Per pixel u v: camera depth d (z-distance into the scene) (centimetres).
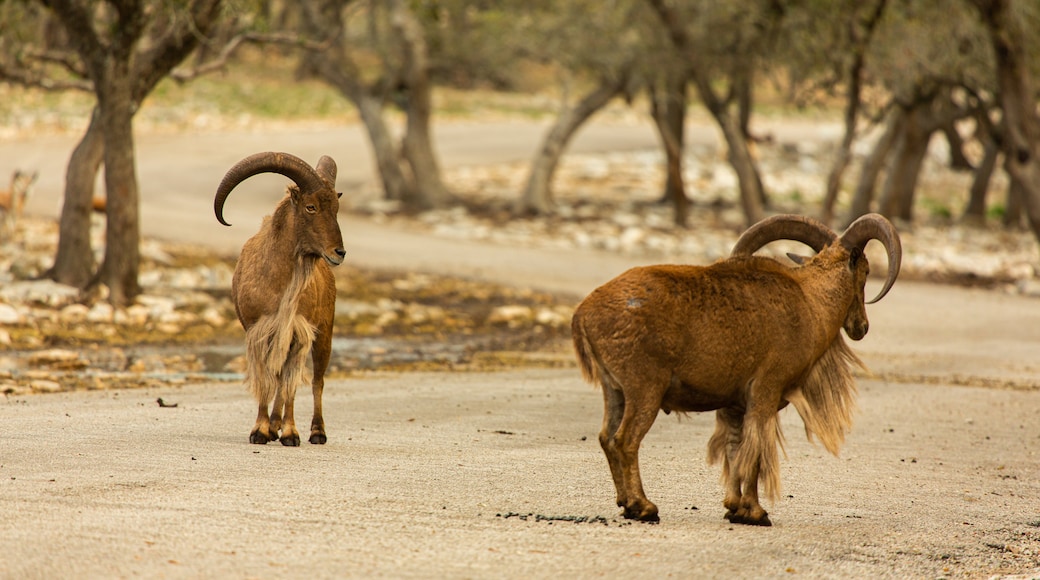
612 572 2256
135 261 6900
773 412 2669
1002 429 4481
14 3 7475
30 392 4534
